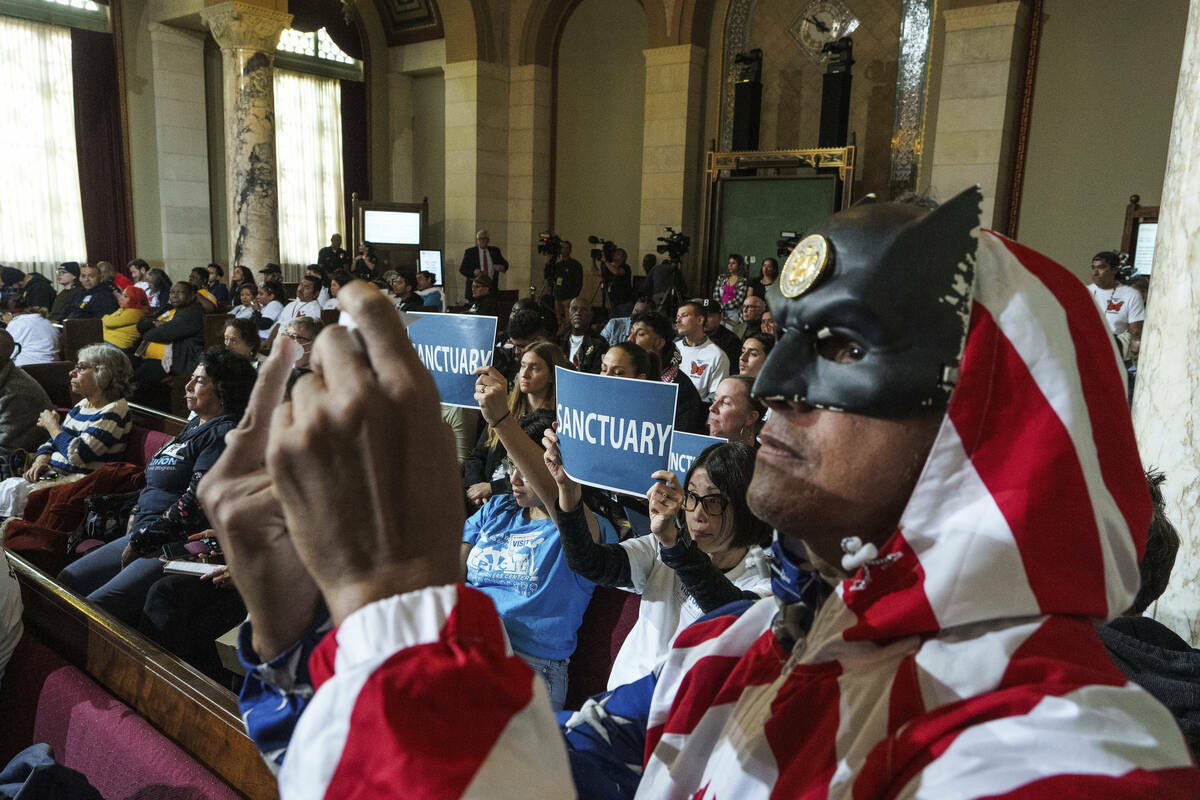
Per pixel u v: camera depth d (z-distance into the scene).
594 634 2.07
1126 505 0.40
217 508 0.37
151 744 1.37
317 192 13.02
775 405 0.41
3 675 1.67
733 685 0.53
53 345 6.83
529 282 12.19
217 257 12.20
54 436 4.00
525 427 2.66
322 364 0.36
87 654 1.62
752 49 10.34
